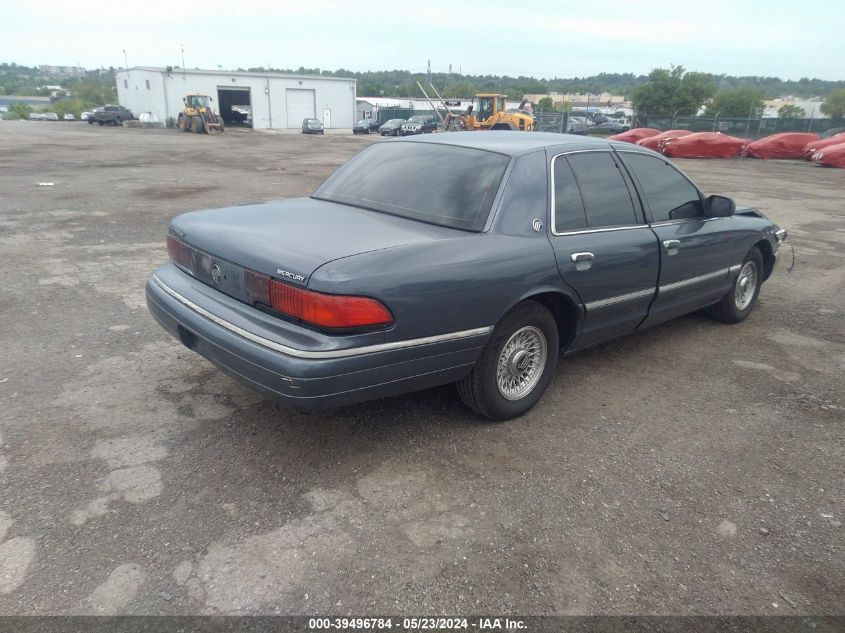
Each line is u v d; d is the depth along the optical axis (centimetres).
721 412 402
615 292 404
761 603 247
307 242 313
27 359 441
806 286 723
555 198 371
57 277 646
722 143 2742
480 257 323
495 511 294
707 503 307
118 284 628
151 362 443
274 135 4284
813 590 255
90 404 379
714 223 497
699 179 1847
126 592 239
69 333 493
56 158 2011
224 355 311
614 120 5450
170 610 231
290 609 234
